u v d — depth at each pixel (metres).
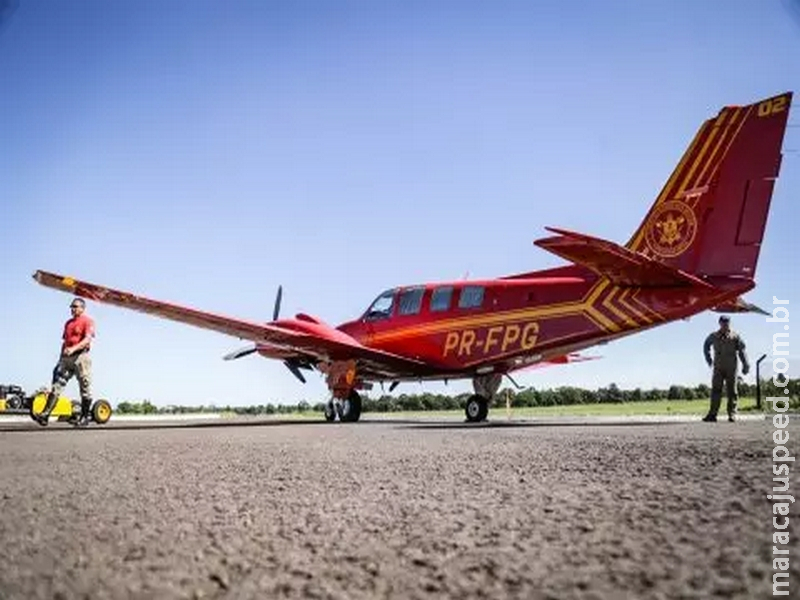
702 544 1.87
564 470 3.62
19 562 1.83
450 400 28.05
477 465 4.04
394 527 2.27
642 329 11.31
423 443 6.02
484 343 12.70
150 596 1.54
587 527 2.15
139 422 15.11
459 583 1.62
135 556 1.90
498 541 2.02
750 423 9.74
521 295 12.41
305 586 1.62
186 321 13.00
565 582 1.59
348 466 4.16
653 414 16.30
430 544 2.01
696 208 11.00
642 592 1.49
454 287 13.25
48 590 1.58
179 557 1.89
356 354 13.48
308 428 9.95
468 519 2.37
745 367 11.48
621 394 26.12
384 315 14.03
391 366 13.91
